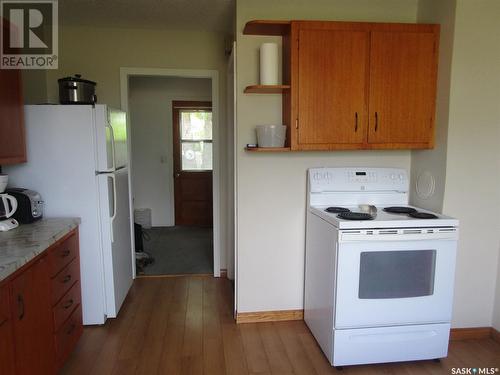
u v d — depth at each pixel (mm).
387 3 2611
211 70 3539
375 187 2648
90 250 2617
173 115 5785
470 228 2455
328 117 2398
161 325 2748
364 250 2092
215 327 2721
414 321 2195
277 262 2758
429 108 2479
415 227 2121
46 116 2500
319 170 2617
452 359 2330
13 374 1559
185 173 5910
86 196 2572
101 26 3342
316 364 2270
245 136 2627
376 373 2191
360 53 2381
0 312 1454
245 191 2666
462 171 2404
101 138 2561
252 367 2236
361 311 2137
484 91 2367
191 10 2939
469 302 2529
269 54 2408
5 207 2170
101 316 2695
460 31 2301
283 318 2812
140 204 5895
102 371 2189
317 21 2328
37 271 1813
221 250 3756
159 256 4438
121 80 3422
